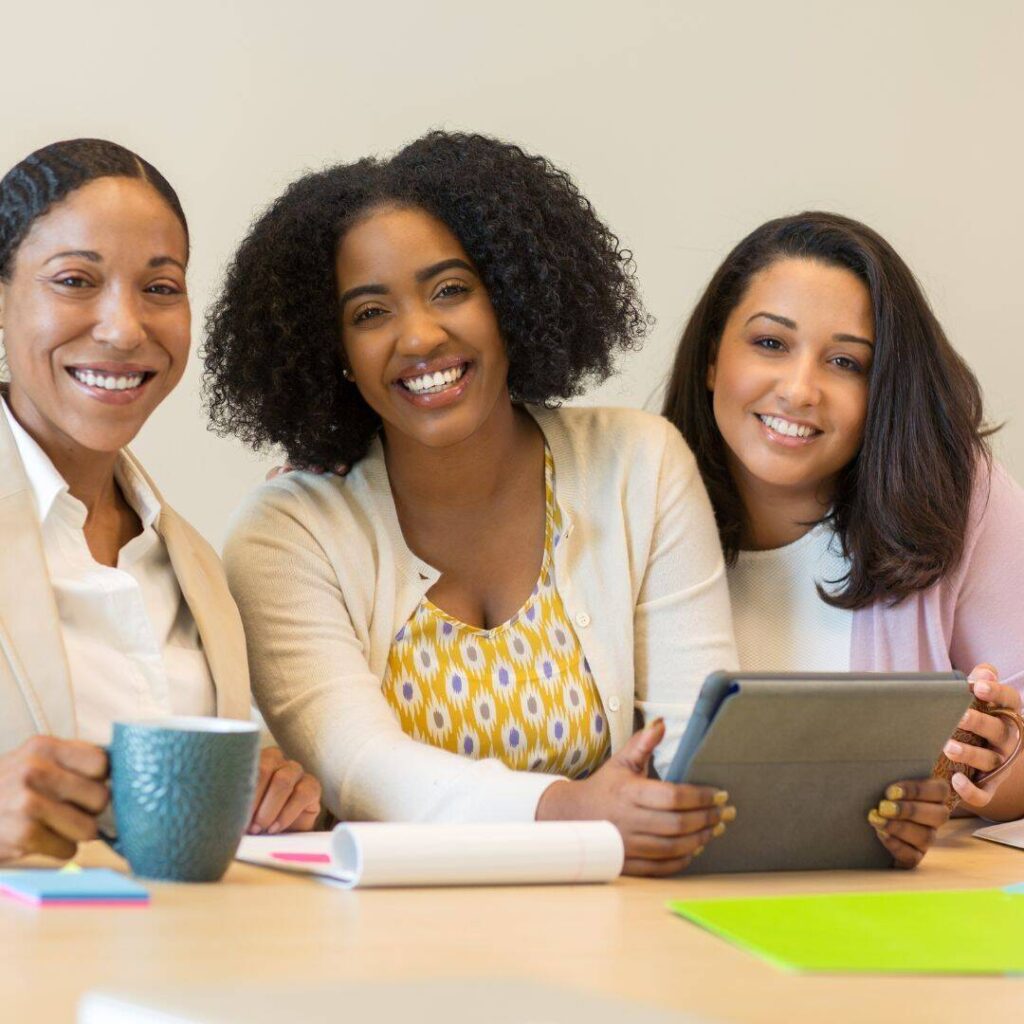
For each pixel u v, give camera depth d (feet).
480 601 6.38
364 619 6.17
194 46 9.30
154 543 5.45
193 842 3.81
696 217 10.40
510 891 3.96
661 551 6.42
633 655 6.36
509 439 6.48
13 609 4.79
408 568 6.27
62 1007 2.55
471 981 2.51
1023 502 7.03
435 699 6.14
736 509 7.03
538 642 6.28
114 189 4.99
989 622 6.82
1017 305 11.07
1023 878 4.59
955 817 6.33
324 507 6.32
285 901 3.63
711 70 10.44
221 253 9.34
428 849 3.93
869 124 10.78
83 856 4.25
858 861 4.70
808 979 3.01
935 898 3.92
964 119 10.97
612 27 10.22
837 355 6.63
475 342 6.08
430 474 6.29
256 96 9.43
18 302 5.02
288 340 6.24
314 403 6.36
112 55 9.15
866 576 6.66
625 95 10.25
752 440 6.72
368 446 6.61
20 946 2.99
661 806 4.36
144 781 3.80
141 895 3.51
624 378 10.24
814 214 6.97
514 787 4.82
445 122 9.85
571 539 6.37
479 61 9.93
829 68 10.71
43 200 4.95
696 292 10.39
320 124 9.57
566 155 10.13
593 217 6.68
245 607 6.06
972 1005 2.86
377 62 9.70
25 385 5.08
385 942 3.19
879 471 6.61
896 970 3.09
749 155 10.52
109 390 5.02
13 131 8.99
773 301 6.66
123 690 5.14
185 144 9.29
